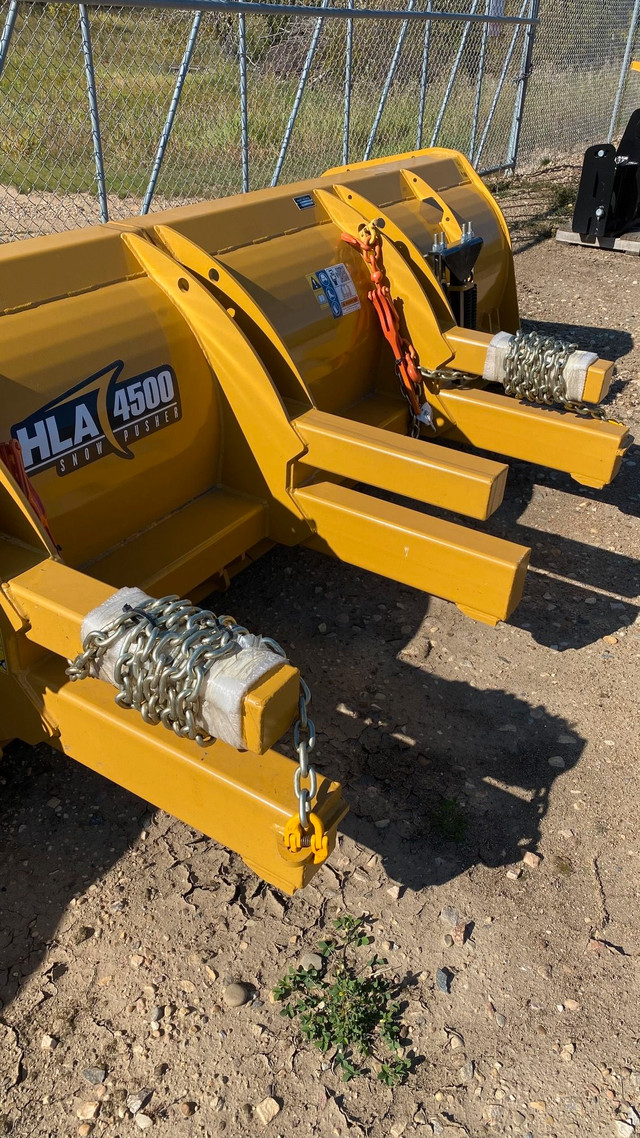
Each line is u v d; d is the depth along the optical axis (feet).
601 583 12.08
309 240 11.27
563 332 20.20
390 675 10.30
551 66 38.81
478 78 31.27
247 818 5.91
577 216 26.30
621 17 42.47
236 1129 6.21
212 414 9.60
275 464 9.57
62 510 7.97
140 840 8.29
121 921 7.55
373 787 8.83
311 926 7.57
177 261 9.36
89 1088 6.41
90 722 6.62
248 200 10.92
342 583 11.84
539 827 8.48
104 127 27.76
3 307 7.68
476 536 8.36
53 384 7.68
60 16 24.45
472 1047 6.72
